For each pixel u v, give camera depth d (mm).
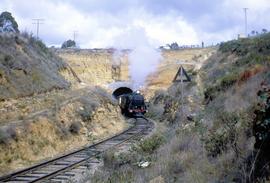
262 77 23016
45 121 24688
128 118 49719
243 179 9266
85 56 67750
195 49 73688
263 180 8734
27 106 27656
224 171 10297
